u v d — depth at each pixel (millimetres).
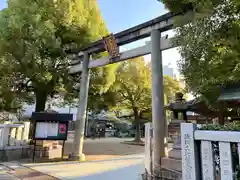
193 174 2066
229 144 1876
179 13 3801
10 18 7840
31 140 8234
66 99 11078
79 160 7086
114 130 24344
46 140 7363
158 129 5051
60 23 8484
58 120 7238
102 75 9547
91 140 16453
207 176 1987
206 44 2863
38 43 7727
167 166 4324
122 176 4918
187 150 2160
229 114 5582
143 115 16578
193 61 3006
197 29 2939
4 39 7793
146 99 14961
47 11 8336
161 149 4832
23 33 7824
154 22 5836
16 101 8609
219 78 2869
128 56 6758
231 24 2766
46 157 7363
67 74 8750
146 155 4621
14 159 7043
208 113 5523
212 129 2129
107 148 10984
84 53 8281
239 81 3121
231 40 2781
